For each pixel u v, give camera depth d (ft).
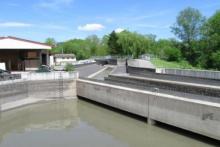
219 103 75.31
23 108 130.93
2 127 103.60
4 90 124.47
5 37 172.45
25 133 95.45
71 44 513.04
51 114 121.19
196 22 319.88
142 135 89.30
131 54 330.34
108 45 370.73
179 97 86.22
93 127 100.68
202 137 79.97
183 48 327.47
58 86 147.33
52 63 250.98
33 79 141.79
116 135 90.43
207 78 114.83
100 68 241.35
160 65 266.36
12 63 181.68
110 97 119.24
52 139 87.66
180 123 84.43
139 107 101.45
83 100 145.18
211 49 268.41
